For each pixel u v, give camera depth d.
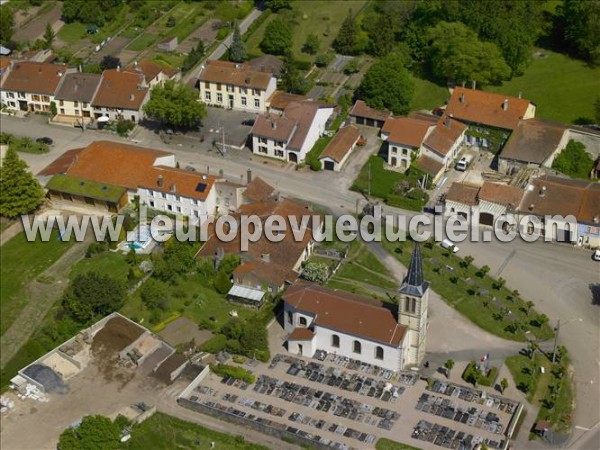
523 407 154.00
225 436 149.12
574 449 145.75
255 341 165.00
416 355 162.38
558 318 176.00
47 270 193.50
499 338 170.38
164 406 155.88
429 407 153.75
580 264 192.00
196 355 165.75
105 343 168.75
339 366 163.75
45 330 175.50
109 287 175.12
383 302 167.62
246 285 181.38
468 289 183.62
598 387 158.88
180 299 181.38
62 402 157.50
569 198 198.75
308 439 146.25
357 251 196.00
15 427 152.88
